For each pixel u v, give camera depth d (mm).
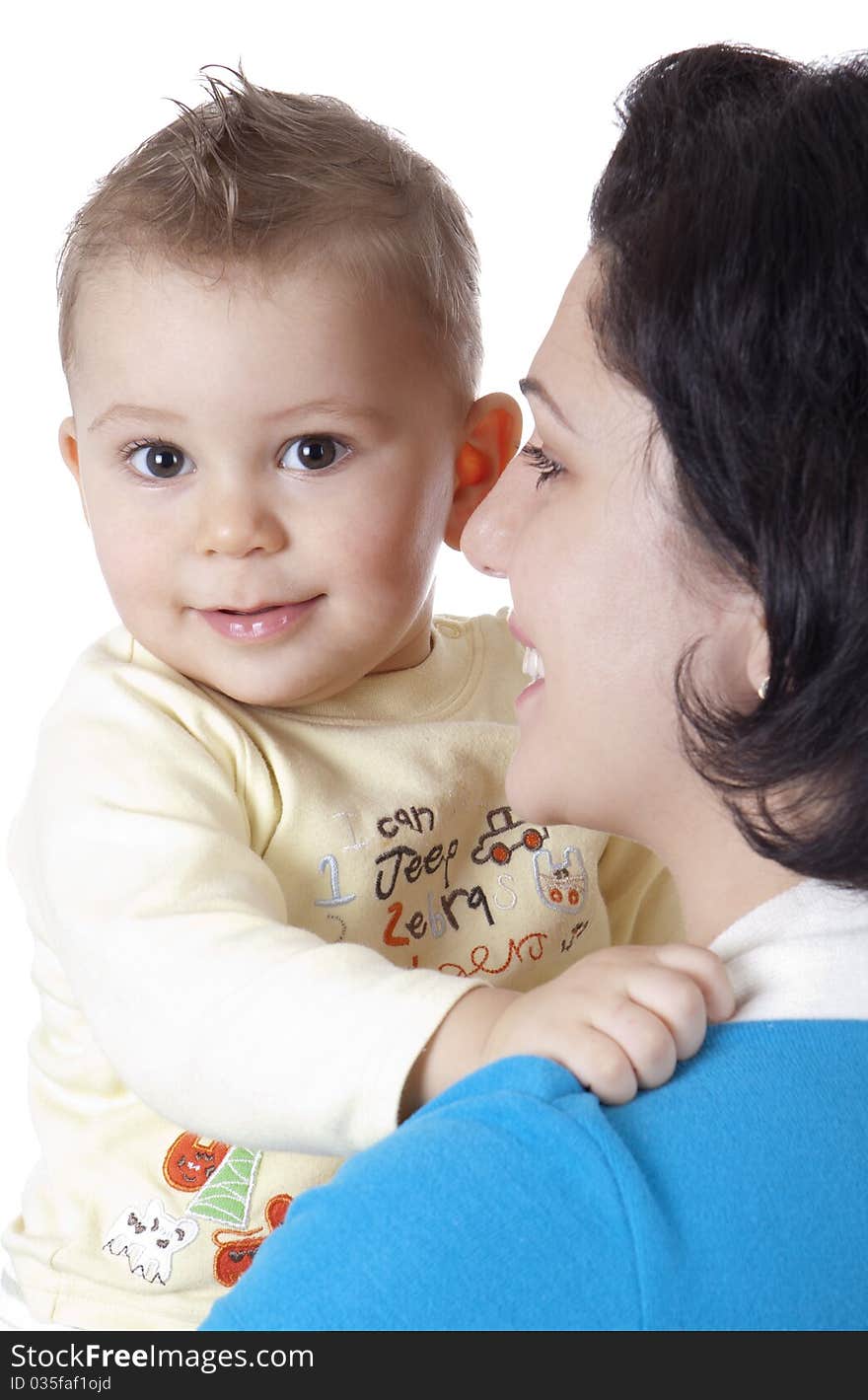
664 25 3061
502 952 1292
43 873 1165
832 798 729
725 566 750
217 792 1168
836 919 744
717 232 711
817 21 3064
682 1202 640
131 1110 1222
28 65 2902
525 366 3023
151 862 1112
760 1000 726
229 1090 993
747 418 702
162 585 1180
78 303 1192
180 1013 1036
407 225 1233
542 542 824
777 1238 632
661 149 776
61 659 2889
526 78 3049
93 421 1181
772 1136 661
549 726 846
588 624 798
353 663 1230
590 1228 627
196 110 1263
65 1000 1255
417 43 3082
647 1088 722
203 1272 1197
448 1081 923
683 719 776
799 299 689
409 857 1253
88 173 2908
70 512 2893
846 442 688
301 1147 991
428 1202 643
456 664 1381
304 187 1185
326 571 1180
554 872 1312
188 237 1140
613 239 793
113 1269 1207
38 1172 1294
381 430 1188
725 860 818
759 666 763
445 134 3059
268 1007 998
